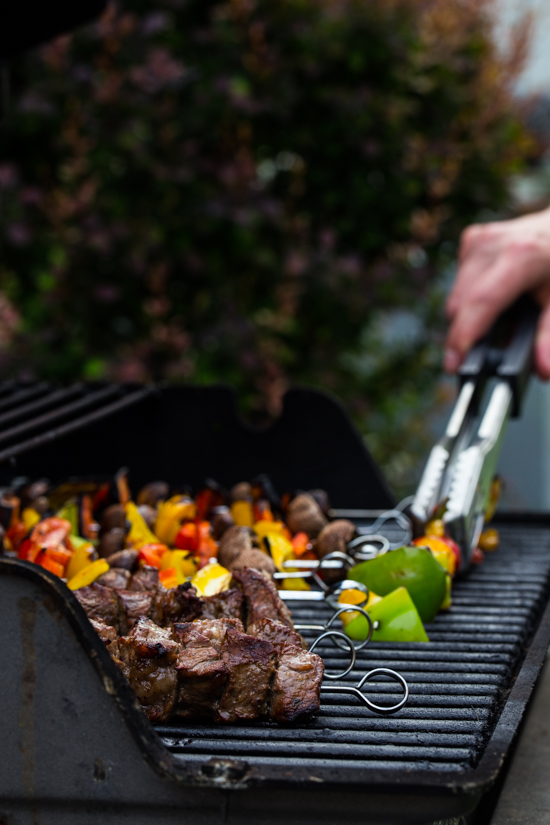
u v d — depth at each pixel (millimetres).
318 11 3172
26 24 1880
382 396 3430
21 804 793
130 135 2945
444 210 3348
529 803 1301
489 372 1829
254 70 3035
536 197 4344
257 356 3004
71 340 3061
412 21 3301
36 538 1314
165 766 723
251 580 1068
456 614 1322
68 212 2863
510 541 1913
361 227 3305
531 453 5098
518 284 1931
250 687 888
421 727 884
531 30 3539
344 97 3121
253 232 3086
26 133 3021
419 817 715
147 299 3145
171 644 887
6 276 3012
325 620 1294
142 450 2148
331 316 3264
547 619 1259
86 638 762
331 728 883
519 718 855
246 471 2160
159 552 1301
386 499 2135
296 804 725
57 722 777
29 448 1434
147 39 3055
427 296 3432
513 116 3510
